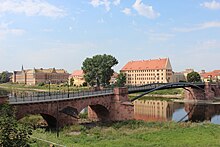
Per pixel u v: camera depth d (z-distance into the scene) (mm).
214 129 54938
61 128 55750
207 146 39500
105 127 60625
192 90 135875
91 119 75188
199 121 75062
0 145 15727
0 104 44750
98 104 69750
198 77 184500
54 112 55781
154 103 122625
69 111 59188
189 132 51906
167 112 95000
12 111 43156
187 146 39406
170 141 43812
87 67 148125
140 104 118500
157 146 39250
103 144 40594
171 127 58688
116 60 151000
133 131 55031
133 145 39969
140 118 80562
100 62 147000
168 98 142750
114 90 75375
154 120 75562
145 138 46469
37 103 52000
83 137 46812
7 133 16078
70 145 34156
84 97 64375
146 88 92062
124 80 166125
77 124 59781
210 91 135375
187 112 95500
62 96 62094
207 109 104062
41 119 64500
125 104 73125
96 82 150250
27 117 62469
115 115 74562
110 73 150000
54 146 27578
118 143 41688
